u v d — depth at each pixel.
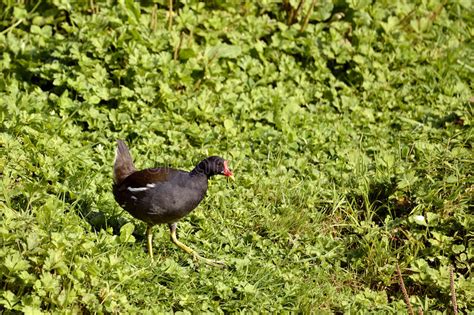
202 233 10.94
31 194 10.11
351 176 12.32
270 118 13.23
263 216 11.48
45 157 11.15
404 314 10.17
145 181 9.88
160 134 12.66
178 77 13.28
